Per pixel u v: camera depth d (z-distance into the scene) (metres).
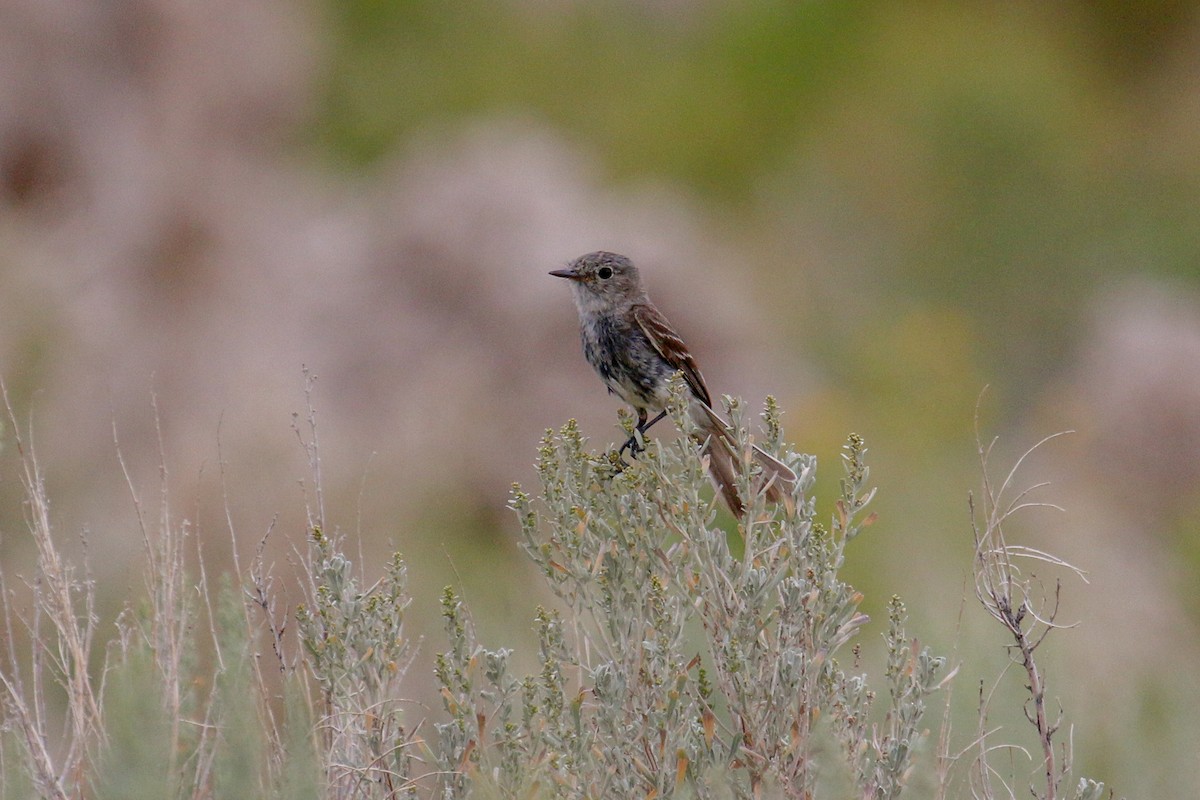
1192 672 10.37
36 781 5.53
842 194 29.08
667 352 9.36
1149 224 29.59
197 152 24.14
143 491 11.73
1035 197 29.38
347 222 20.91
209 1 26.27
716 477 7.14
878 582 12.50
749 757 5.75
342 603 5.92
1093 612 11.53
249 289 19.38
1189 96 32.62
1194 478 18.81
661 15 31.69
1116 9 34.34
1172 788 8.25
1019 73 30.78
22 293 14.73
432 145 26.27
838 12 31.62
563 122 29.34
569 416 17.12
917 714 5.84
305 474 12.77
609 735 5.75
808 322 25.59
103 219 21.69
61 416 13.82
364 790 5.81
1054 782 6.09
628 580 6.08
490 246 18.88
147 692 5.36
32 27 24.28
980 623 9.30
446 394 16.47
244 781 5.34
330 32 28.78
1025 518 15.20
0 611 8.31
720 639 5.96
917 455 16.95
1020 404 25.12
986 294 28.55
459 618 5.99
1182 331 21.80
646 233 20.23
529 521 6.22
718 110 29.94
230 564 10.48
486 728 6.02
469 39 29.97
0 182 23.22
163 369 16.08
